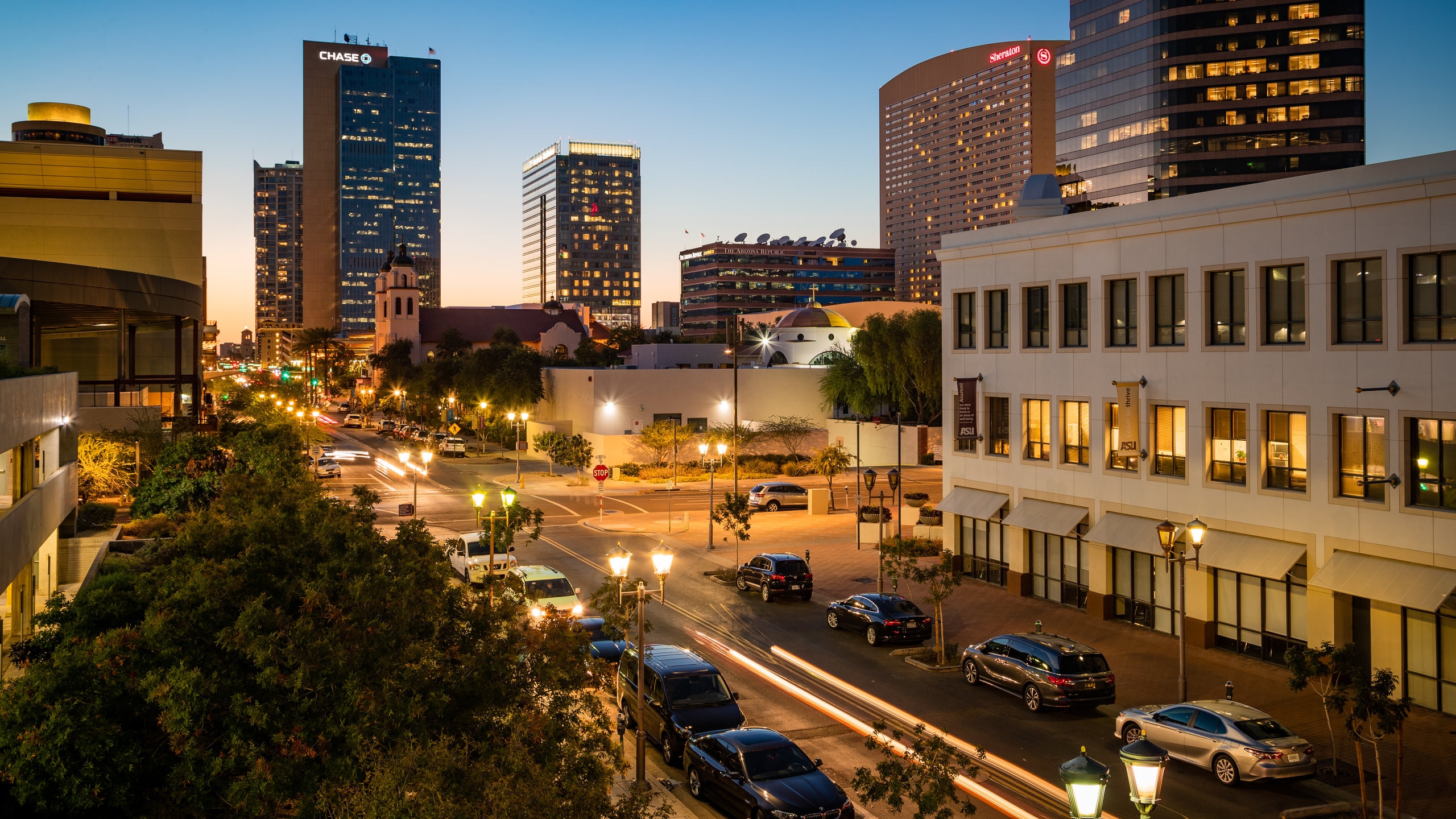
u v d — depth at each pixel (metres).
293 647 12.43
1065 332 32.38
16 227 68.81
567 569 38.16
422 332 175.62
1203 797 17.88
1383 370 23.11
